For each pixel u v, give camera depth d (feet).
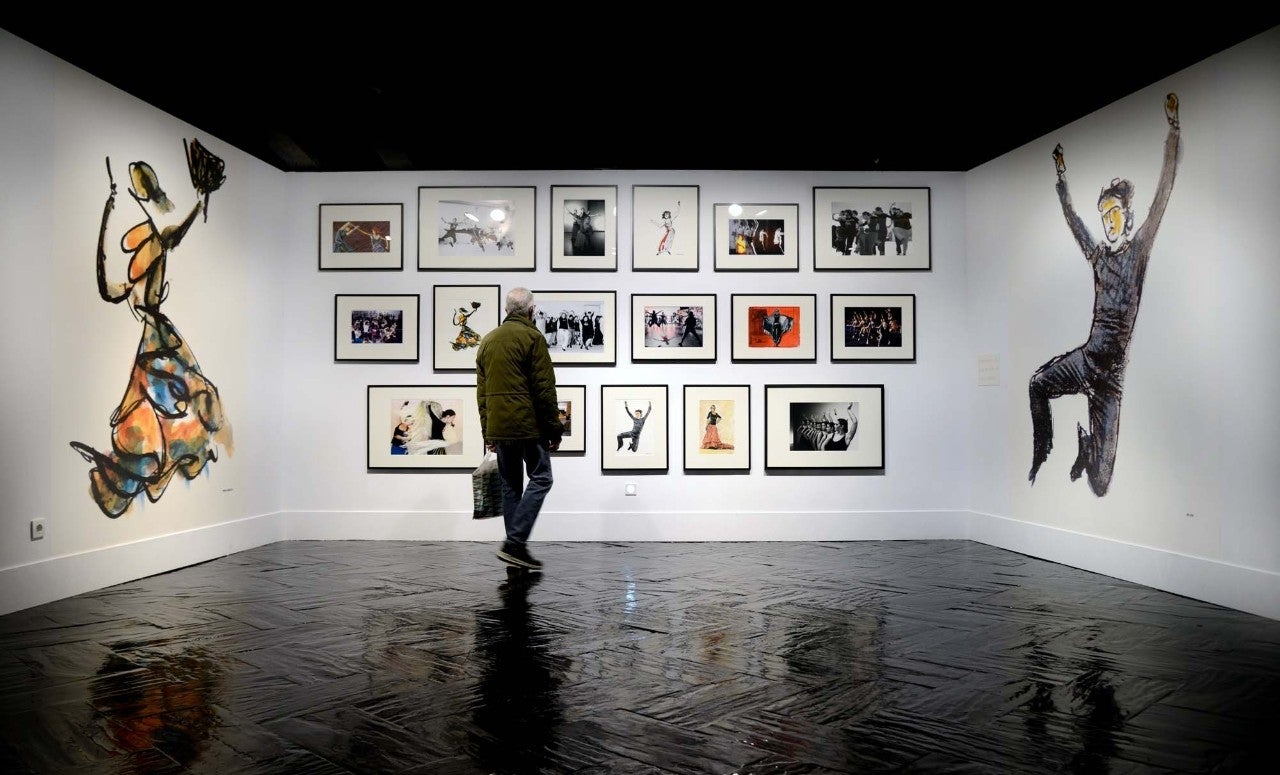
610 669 10.51
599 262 22.49
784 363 22.56
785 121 19.88
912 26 15.98
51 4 13.64
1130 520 16.78
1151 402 16.28
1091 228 18.04
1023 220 20.39
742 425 22.40
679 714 8.95
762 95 18.75
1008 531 20.70
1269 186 13.82
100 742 8.16
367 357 22.40
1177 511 15.61
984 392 21.89
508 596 14.94
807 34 16.38
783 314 22.57
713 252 22.63
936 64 17.30
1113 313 17.34
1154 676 10.36
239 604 14.30
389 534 22.21
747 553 20.03
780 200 22.68
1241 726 8.66
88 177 15.80
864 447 22.48
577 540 22.17
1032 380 19.99
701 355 22.45
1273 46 13.76
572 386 22.36
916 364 22.63
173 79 16.66
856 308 22.63
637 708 9.12
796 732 8.45
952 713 9.01
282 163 21.93
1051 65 16.57
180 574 17.20
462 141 20.90
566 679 10.11
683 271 22.58
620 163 22.20
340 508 22.34
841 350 22.57
